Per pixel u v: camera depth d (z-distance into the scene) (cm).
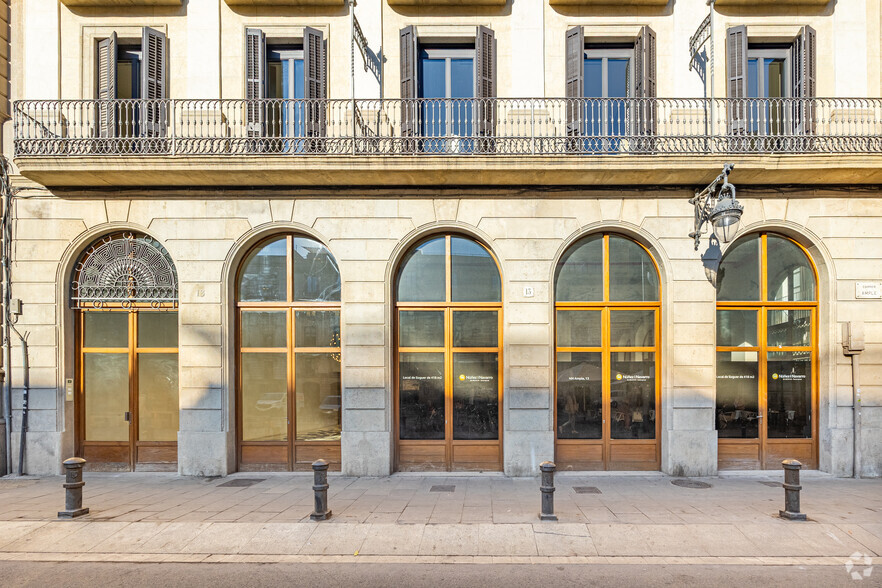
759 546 554
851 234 874
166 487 797
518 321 873
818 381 898
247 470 903
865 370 867
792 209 877
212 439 871
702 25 883
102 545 563
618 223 880
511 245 881
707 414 863
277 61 948
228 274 888
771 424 900
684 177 841
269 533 585
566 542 562
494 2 905
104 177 845
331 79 921
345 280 882
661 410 888
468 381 901
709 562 522
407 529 593
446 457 892
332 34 926
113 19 920
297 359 912
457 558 532
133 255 911
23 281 886
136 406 916
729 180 854
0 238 885
